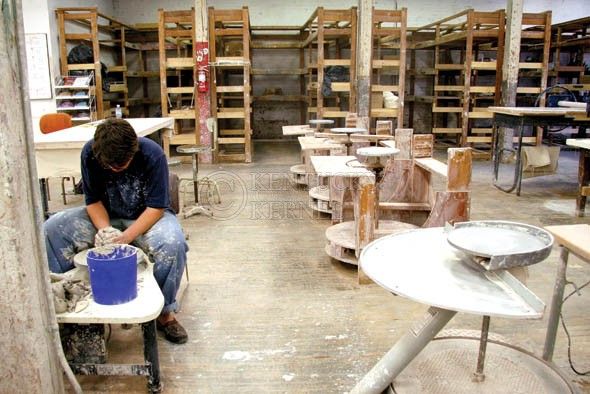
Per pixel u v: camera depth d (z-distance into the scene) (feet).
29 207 4.89
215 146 23.09
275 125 32.19
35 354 5.04
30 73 21.63
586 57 31.65
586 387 6.35
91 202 7.50
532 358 5.56
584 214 14.73
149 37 29.84
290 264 10.70
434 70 27.17
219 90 22.59
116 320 5.59
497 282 4.30
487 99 28.63
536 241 4.73
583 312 8.46
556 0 30.71
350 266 10.55
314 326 7.99
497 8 31.17
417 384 5.10
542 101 23.65
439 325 4.41
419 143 11.84
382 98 23.88
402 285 4.30
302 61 31.07
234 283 9.70
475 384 5.08
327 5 30.45
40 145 9.53
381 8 30.73
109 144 6.28
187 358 7.07
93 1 26.53
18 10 4.57
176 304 7.46
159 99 28.58
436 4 30.89
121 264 5.74
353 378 6.59
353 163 10.13
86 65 22.17
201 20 21.63
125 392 6.30
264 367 6.85
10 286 4.82
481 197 17.04
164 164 7.42
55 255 7.29
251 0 30.22
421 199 11.96
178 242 7.16
